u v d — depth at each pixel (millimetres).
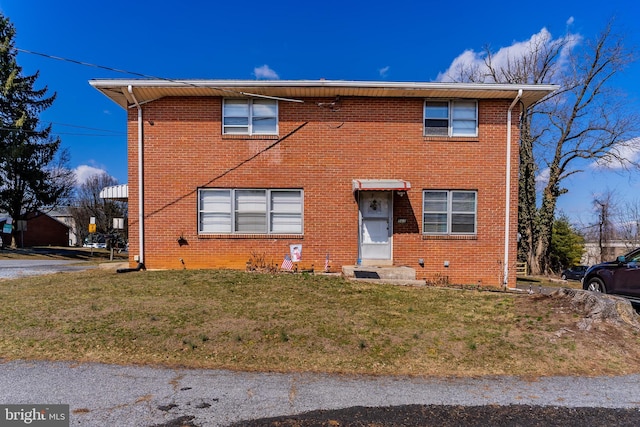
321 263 11852
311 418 3777
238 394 4289
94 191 49750
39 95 30781
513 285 11883
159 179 11734
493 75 27797
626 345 5902
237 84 11109
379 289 8992
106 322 6363
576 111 25922
